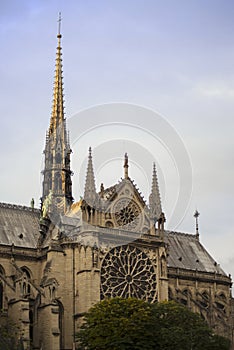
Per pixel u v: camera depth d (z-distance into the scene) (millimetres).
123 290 140875
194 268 174375
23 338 124938
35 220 159375
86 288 136125
